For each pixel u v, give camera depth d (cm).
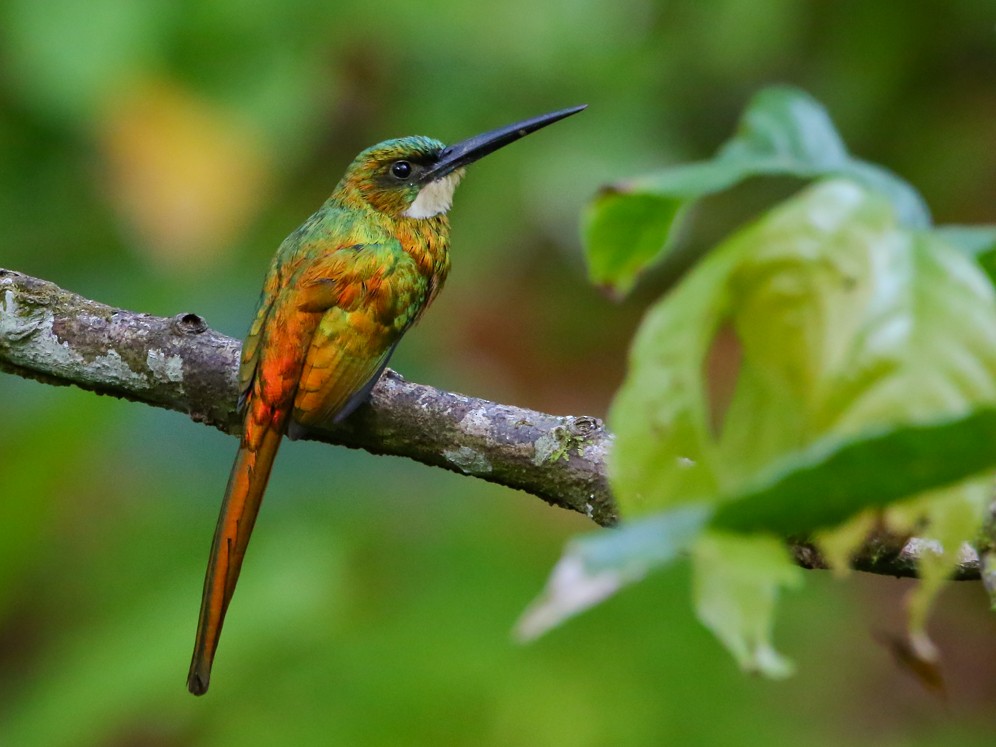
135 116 940
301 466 950
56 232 1030
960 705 1046
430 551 923
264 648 861
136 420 973
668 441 230
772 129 254
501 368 1123
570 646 873
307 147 1046
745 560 200
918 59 1113
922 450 197
